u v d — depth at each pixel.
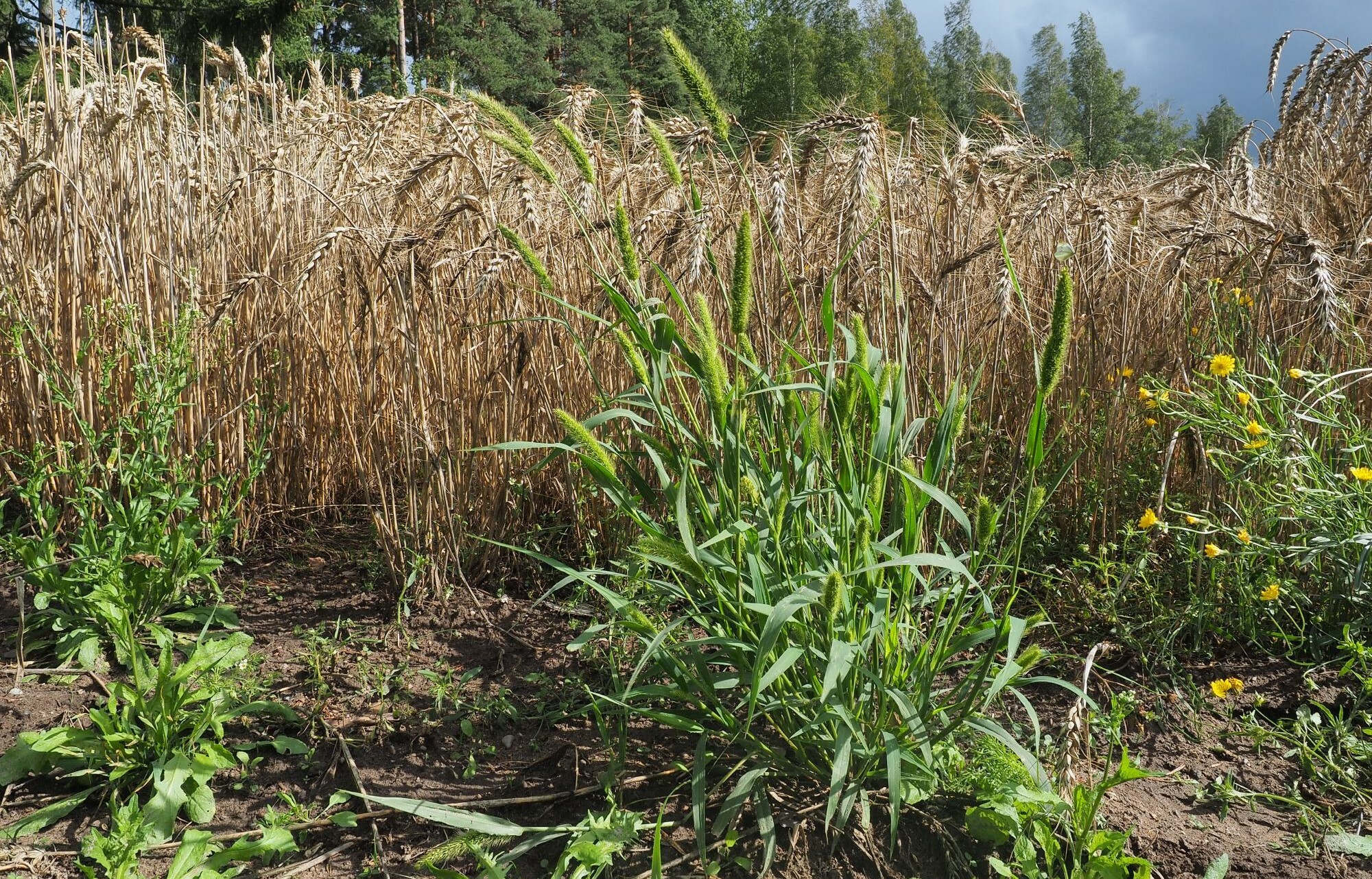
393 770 2.65
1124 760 2.08
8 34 20.20
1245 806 2.59
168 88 4.80
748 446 2.74
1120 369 4.17
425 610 3.63
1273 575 3.34
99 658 3.11
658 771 2.63
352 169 5.05
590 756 2.72
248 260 4.57
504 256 3.46
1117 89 47.41
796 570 2.55
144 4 21.81
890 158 4.29
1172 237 4.75
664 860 2.29
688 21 38.78
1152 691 3.15
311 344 4.54
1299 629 3.43
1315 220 4.68
